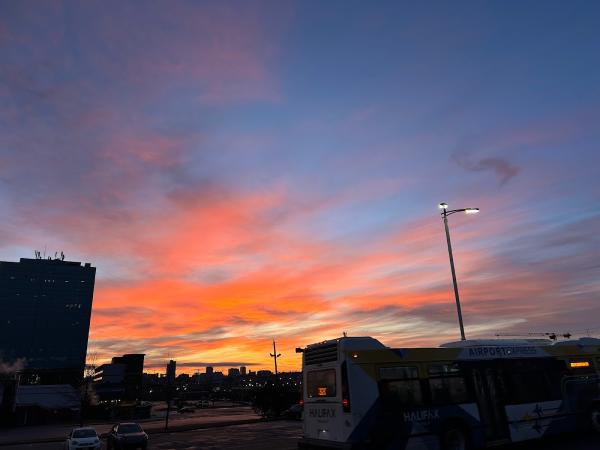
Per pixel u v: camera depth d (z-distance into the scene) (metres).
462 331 23.64
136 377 148.88
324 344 13.02
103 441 37.22
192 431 39.84
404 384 12.55
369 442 11.60
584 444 14.68
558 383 15.50
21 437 47.97
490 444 13.32
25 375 127.56
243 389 165.62
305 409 13.31
